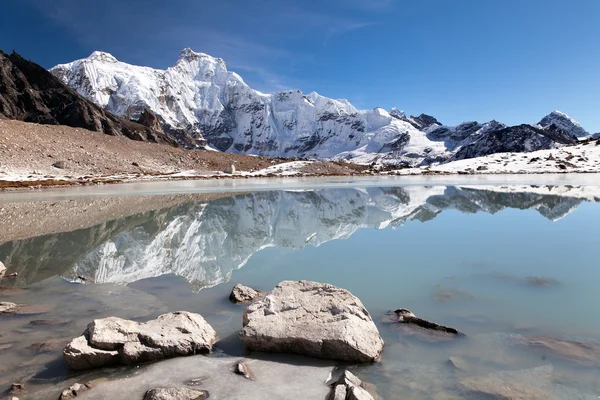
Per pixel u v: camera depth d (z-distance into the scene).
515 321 7.37
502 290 9.09
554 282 9.55
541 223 17.91
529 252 12.52
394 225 18.80
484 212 22.09
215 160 101.50
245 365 5.90
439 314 7.79
